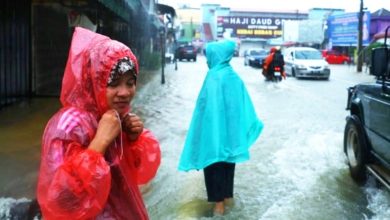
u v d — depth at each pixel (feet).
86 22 38.93
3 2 33.53
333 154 24.02
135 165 7.04
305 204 16.53
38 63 40.73
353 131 19.51
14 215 14.57
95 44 6.24
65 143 5.91
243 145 14.83
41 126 28.02
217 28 274.77
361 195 17.61
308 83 70.85
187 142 15.15
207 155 14.73
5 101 34.53
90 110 6.24
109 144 5.99
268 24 274.57
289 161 22.49
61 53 45.42
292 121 34.06
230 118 14.92
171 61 123.24
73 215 5.54
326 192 17.92
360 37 103.96
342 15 164.76
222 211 15.23
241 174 20.11
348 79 80.79
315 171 20.85
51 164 5.79
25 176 18.03
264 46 275.59
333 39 174.91
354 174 19.34
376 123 17.12
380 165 18.03
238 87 15.17
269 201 16.74
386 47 16.30
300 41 211.20
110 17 53.16
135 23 81.30
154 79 68.59
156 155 7.10
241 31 274.36
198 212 15.56
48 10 42.04
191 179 19.21
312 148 25.35
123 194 6.57
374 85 17.94
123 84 6.29
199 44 238.48
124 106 6.38
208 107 14.84
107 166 5.74
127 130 6.81
